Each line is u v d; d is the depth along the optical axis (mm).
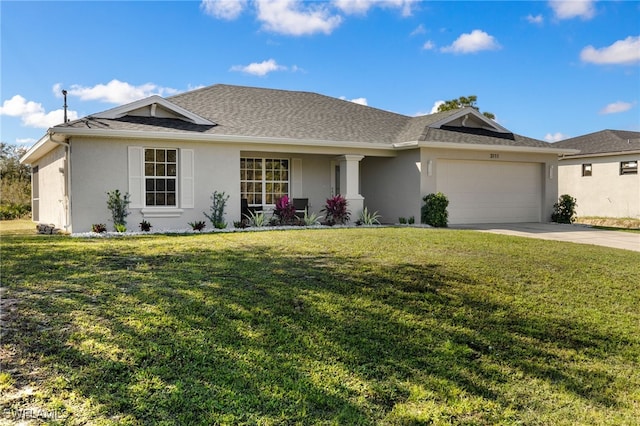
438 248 8922
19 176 31719
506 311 5574
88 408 3189
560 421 3516
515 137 17656
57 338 4164
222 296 5469
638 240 12125
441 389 3861
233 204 14195
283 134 15023
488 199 16750
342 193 16234
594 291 6469
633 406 3805
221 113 15883
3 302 5062
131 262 7305
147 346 4117
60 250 8492
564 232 13875
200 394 3471
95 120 13023
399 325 5004
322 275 6547
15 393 3312
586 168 23109
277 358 4129
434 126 16953
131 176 12945
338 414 3385
